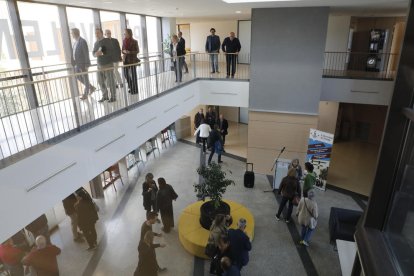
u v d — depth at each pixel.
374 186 3.22
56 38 7.70
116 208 7.37
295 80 10.23
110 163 6.23
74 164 5.25
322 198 9.52
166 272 6.12
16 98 6.54
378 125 14.70
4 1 6.27
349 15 12.85
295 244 7.24
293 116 10.61
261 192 9.75
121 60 7.56
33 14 6.97
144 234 6.12
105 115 6.20
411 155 2.95
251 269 6.48
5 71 6.19
